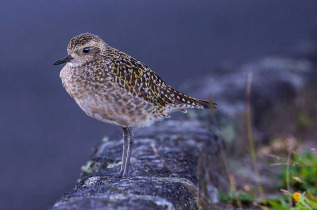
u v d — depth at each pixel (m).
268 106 13.43
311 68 15.98
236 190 10.71
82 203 6.75
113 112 8.62
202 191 9.71
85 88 8.58
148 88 8.80
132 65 8.81
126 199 6.96
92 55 8.70
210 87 13.48
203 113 12.10
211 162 10.76
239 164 11.82
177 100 9.16
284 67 15.62
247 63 16.22
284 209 8.97
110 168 9.08
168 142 10.54
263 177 11.27
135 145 10.20
